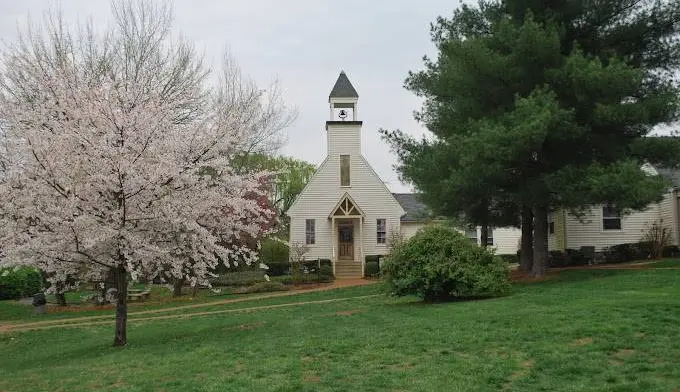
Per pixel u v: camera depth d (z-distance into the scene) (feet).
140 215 40.34
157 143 41.47
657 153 58.95
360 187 116.98
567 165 57.88
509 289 53.78
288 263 111.04
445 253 54.44
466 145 57.11
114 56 79.30
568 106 58.39
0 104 48.98
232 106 71.51
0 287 91.71
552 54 57.82
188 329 50.60
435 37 71.82
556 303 42.78
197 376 28.02
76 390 27.37
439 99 72.23
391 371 26.35
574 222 94.43
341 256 116.47
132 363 33.37
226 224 45.39
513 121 55.31
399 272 54.95
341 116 121.39
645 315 34.22
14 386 29.91
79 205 39.37
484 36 65.21
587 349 27.63
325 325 43.45
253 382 25.71
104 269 44.01
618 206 55.11
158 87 72.74
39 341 52.21
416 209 135.54
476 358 27.81
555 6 63.05
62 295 84.89
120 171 38.34
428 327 36.94
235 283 101.14
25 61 67.62
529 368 25.50
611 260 86.02
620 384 22.16
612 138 59.72
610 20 63.26
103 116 39.73
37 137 37.93
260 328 45.55
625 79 54.03
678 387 21.44
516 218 78.23
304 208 115.65
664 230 85.51
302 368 27.94
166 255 42.27
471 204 68.08
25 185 38.99
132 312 70.90
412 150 73.56
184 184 42.19
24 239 38.22
